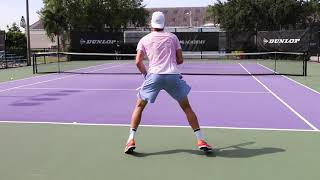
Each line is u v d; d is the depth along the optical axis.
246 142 7.12
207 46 36.59
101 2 53.28
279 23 43.06
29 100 12.62
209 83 17.70
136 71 24.62
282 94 14.00
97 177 5.31
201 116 9.82
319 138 7.45
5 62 29.81
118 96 13.53
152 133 7.82
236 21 43.44
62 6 51.84
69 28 52.12
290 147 6.78
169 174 5.42
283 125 8.66
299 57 34.12
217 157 6.19
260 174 5.42
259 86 16.47
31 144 6.97
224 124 8.78
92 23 52.88
